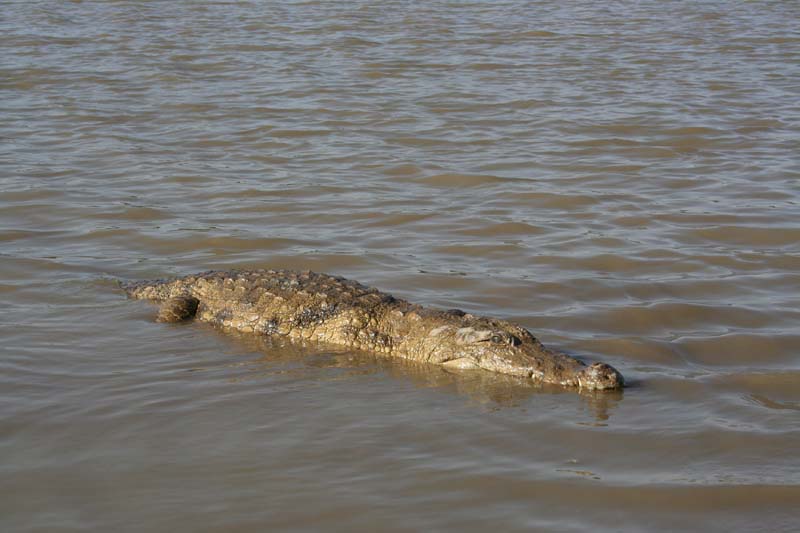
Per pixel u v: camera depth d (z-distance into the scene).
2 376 9.04
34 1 37.88
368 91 23.83
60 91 23.55
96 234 13.64
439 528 6.61
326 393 8.91
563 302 11.20
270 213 14.77
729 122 20.86
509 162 17.83
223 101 22.75
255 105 22.38
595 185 16.39
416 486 7.17
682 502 6.92
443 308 10.95
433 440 7.93
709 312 10.85
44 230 13.78
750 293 11.46
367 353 10.01
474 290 11.57
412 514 6.79
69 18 34.19
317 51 28.80
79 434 7.97
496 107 22.34
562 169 17.36
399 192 15.97
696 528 6.59
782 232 13.71
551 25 33.75
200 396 8.76
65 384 8.95
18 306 10.93
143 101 22.73
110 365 9.43
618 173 17.14
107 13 35.41
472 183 16.55
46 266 12.28
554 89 24.16
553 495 7.03
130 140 19.27
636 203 15.32
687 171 17.23
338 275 12.09
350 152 18.52
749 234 13.69
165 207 14.99
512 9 37.38
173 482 7.23
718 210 14.85
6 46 28.86
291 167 17.48
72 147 18.64
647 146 18.97
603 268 12.39
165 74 25.38
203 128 20.33
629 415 8.40
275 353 9.91
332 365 9.65
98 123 20.58
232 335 10.38
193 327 10.55
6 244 13.12
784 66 26.95
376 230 13.98
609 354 9.78
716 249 13.07
